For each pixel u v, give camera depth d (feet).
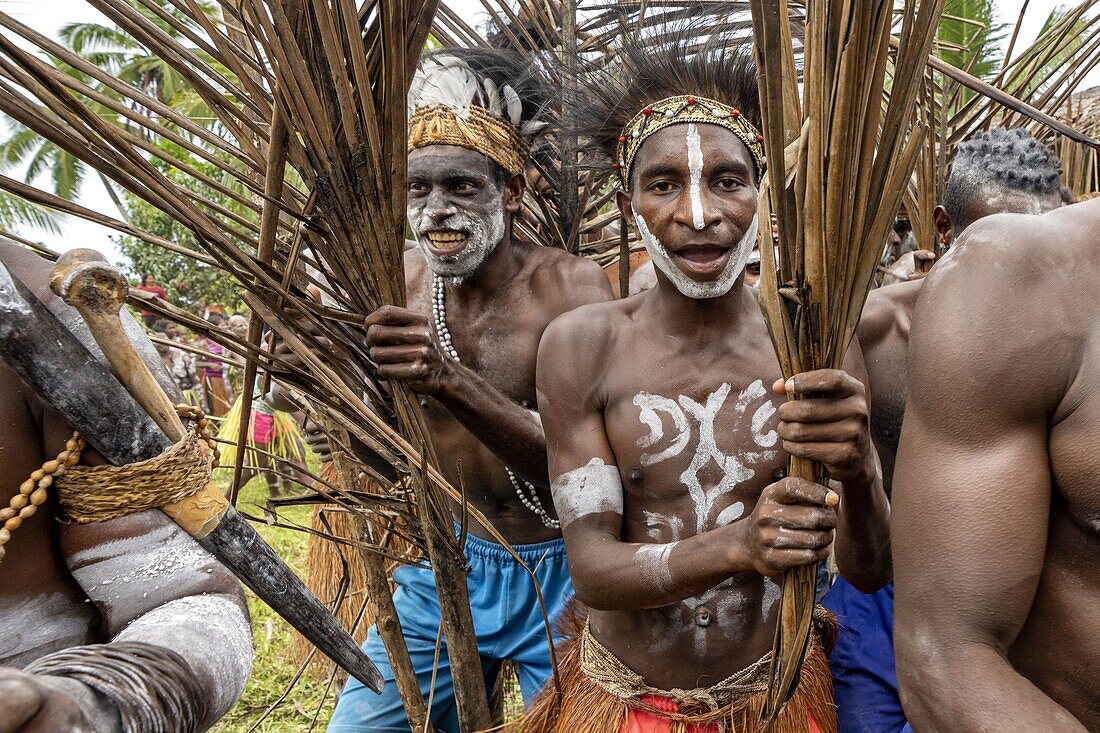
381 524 8.00
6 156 48.67
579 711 6.77
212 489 4.09
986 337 4.01
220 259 6.67
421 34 6.37
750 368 6.39
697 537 5.75
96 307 3.65
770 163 4.64
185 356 30.73
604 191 11.82
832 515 5.07
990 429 4.00
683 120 6.16
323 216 6.67
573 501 6.44
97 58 45.44
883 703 7.62
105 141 6.17
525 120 8.87
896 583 4.19
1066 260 4.05
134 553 3.98
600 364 6.57
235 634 3.85
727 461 6.36
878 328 7.64
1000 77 11.60
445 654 8.89
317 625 4.55
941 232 8.71
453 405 7.36
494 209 8.46
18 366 3.59
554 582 9.00
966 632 3.93
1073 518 4.06
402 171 6.58
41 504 3.97
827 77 4.62
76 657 3.29
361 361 7.30
